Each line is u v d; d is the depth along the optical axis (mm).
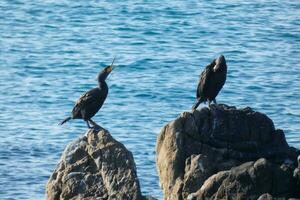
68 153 24734
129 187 23906
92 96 25219
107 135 24734
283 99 45656
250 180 23594
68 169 24484
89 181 24219
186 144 25297
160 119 41875
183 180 24734
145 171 34219
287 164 24594
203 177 24578
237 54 54969
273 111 43625
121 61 52906
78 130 40031
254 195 23516
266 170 23625
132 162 24297
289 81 48844
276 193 23594
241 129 25484
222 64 25812
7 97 45625
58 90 47219
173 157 25156
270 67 51906
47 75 50219
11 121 41375
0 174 34375
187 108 43969
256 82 48438
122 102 44469
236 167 23969
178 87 47281
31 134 39375
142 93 46125
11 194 32562
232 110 25656
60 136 39219
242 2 69375
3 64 52219
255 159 25172
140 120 41531
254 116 25641
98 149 24438
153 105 44156
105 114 42281
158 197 31922
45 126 40656
